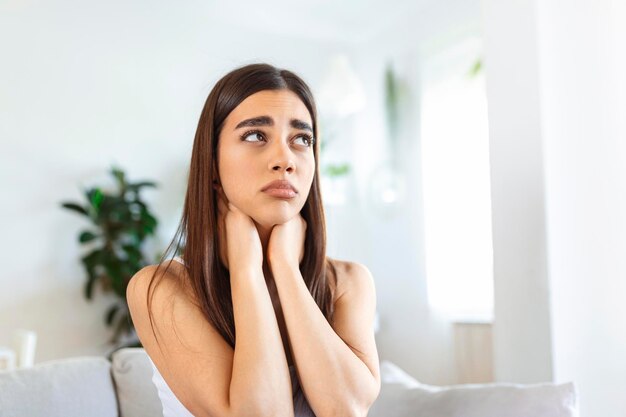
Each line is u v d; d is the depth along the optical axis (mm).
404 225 3619
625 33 1591
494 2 1826
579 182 1683
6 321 3084
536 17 1689
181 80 3670
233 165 836
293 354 809
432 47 3436
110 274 3127
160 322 807
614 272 1588
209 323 818
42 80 3268
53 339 3195
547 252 1632
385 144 3828
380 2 3641
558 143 1688
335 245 3982
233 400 722
